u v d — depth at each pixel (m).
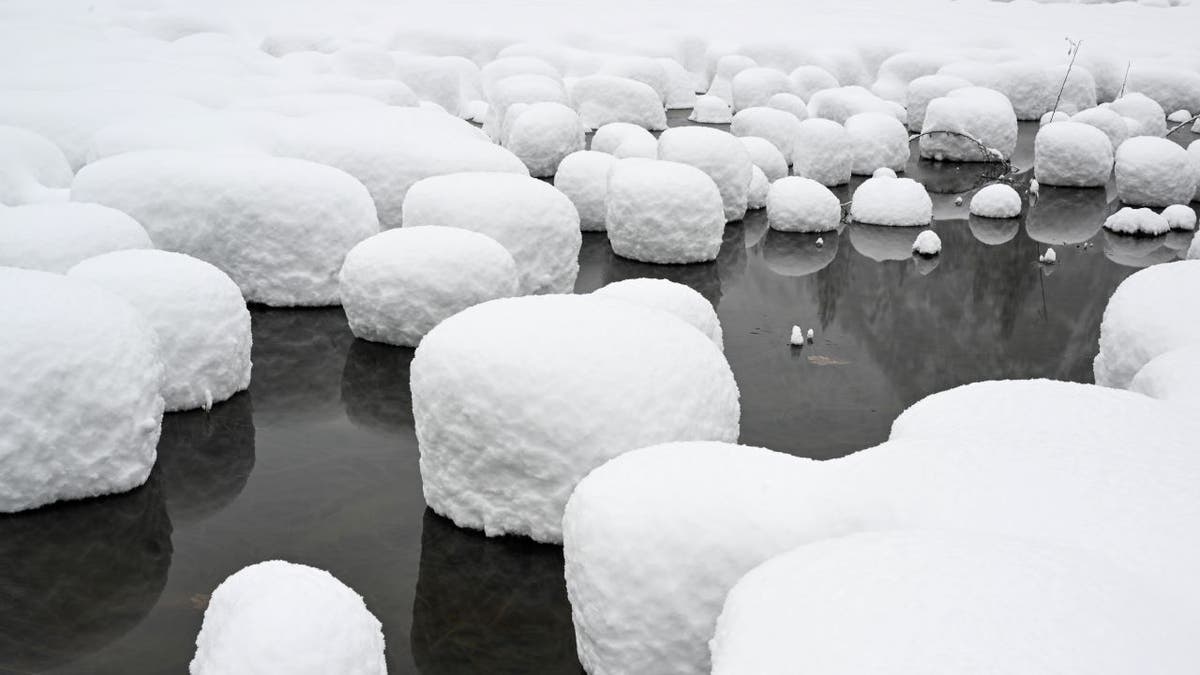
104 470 4.47
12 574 3.94
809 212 9.98
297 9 22.45
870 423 5.53
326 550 4.14
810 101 16.48
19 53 13.60
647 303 5.54
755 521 3.02
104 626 3.64
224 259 7.02
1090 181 12.27
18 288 4.46
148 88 11.59
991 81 17.98
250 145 8.82
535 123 12.00
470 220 7.02
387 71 16.48
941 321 7.38
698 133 10.37
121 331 4.53
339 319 6.89
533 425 3.97
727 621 2.54
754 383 6.08
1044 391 3.86
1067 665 2.12
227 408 5.50
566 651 3.56
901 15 25.48
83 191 7.05
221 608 2.97
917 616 2.28
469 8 23.98
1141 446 3.27
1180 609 2.43
